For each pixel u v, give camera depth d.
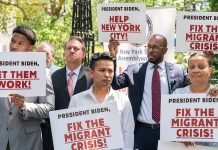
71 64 8.09
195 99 6.50
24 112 6.63
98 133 6.44
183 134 6.53
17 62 6.60
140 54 10.77
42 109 6.82
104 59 6.58
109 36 8.38
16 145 6.78
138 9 8.30
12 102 6.71
